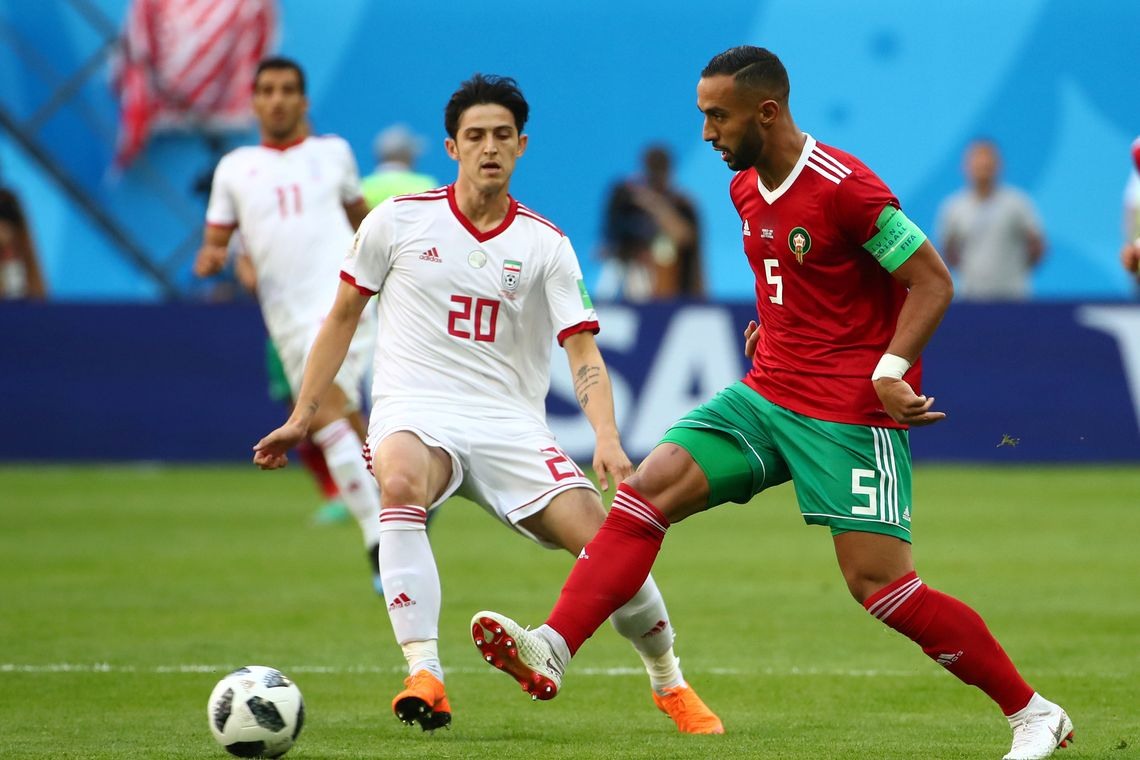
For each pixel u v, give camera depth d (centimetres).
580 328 2078
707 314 5678
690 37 7688
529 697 2292
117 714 2131
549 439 2102
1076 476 5612
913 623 1794
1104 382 5769
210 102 7431
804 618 3006
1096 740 1953
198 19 7400
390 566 1962
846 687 2366
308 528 4416
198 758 1820
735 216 7662
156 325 5844
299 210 3356
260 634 2800
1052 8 7606
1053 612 3052
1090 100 7612
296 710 1788
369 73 7619
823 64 7675
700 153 7688
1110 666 2520
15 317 5841
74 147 7438
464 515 4975
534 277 2091
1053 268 7675
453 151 2091
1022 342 5809
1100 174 7644
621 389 5688
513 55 7669
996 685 1794
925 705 2228
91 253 7419
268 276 3366
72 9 7419
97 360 5850
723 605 3162
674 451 1856
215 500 5047
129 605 3119
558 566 3731
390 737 1969
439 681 1900
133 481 5497
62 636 2772
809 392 1825
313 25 7581
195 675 2420
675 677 2042
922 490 5241
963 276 6309
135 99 7381
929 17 7625
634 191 6562
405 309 2106
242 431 5850
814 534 4444
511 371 2116
